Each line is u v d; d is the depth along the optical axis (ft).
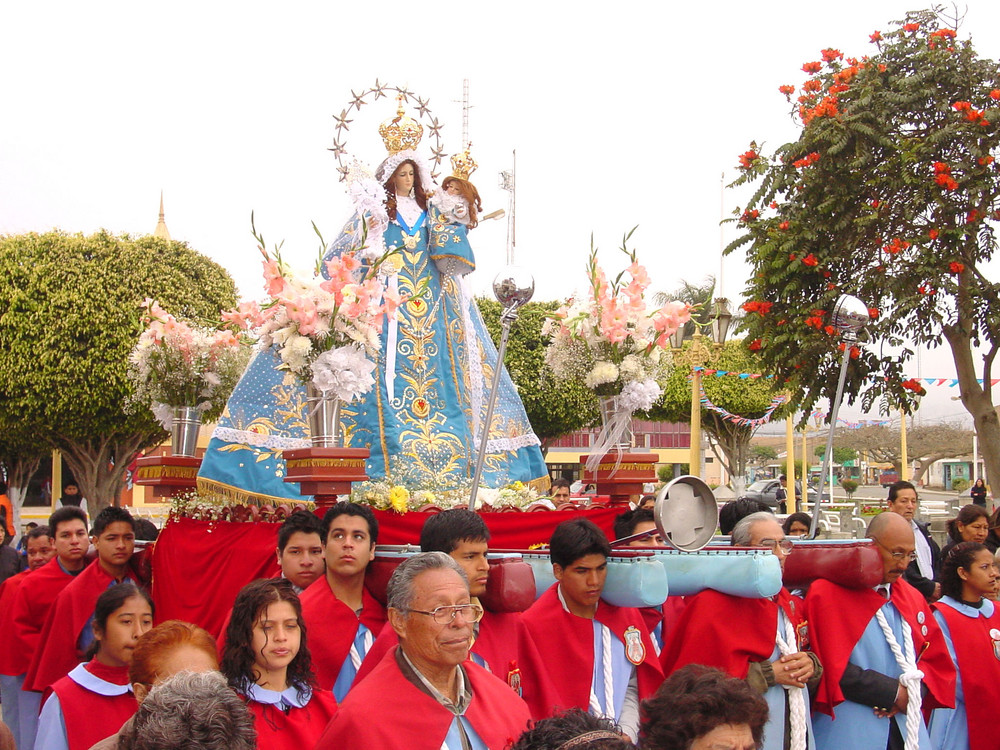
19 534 93.61
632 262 26.81
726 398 103.35
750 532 18.10
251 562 21.54
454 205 26.58
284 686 13.88
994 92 38.11
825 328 39.91
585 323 26.45
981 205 38.75
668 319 26.30
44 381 77.20
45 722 15.70
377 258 24.62
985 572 20.58
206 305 84.17
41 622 23.71
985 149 38.88
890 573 18.44
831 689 17.44
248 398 24.52
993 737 20.22
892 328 39.91
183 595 22.65
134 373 28.48
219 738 9.64
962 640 20.43
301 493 21.17
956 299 40.11
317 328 21.24
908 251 39.78
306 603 16.78
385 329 25.52
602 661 16.28
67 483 126.41
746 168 43.62
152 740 9.59
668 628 19.77
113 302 78.95
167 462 26.94
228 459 23.67
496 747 11.94
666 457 152.15
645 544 20.54
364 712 11.71
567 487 32.73
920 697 18.11
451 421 26.02
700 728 10.57
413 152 26.91
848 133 39.81
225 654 13.67
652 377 27.04
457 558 15.20
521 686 15.98
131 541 21.98
